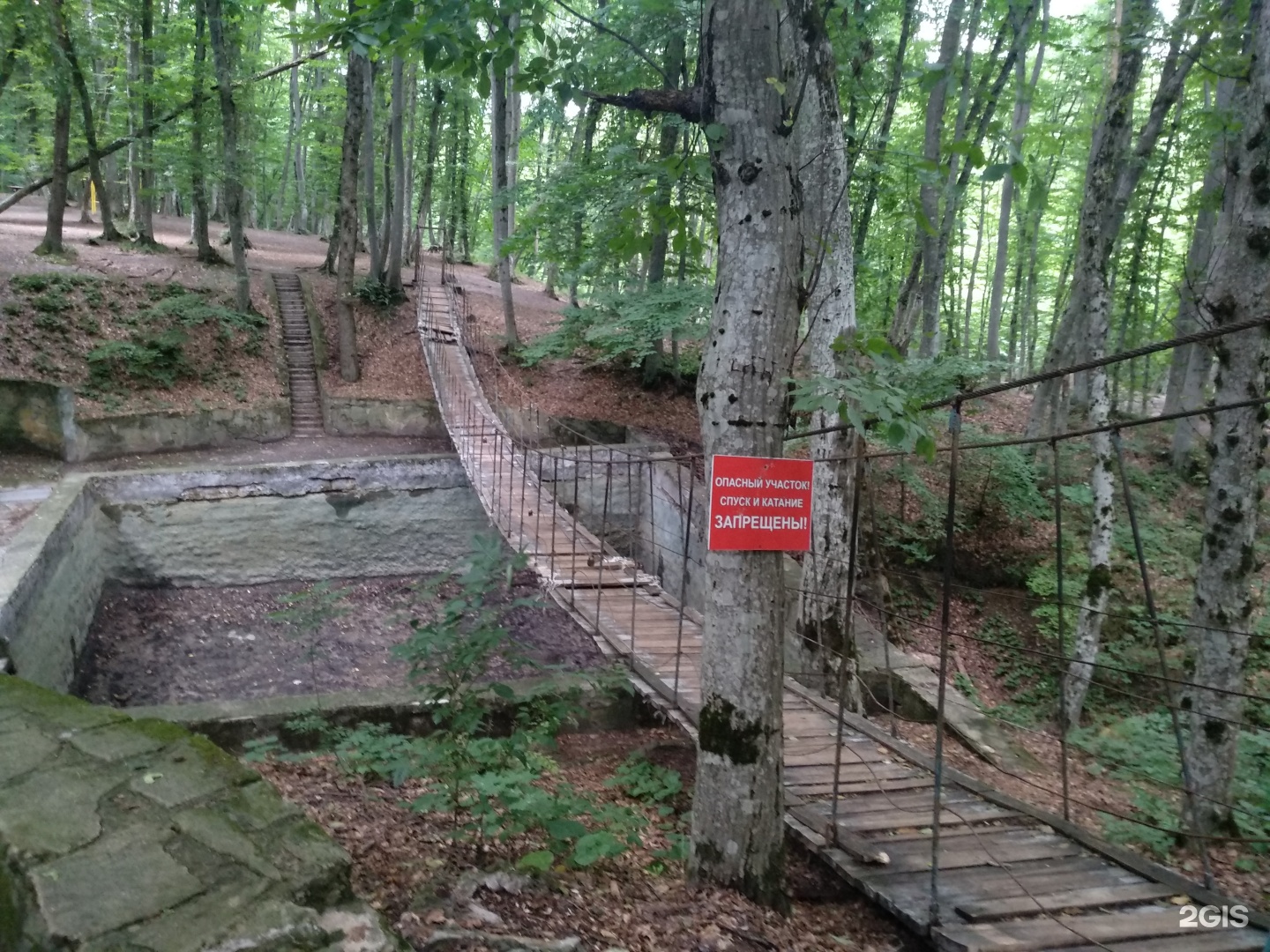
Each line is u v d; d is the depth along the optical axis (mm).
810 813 3824
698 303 10711
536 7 2766
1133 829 4609
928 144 8141
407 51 3012
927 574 9906
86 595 8008
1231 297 4297
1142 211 10906
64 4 12250
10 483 8797
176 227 20750
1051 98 12562
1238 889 3932
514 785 3334
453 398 12445
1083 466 11078
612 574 7402
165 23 14898
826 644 6508
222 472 9445
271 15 16156
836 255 5965
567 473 11156
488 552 3645
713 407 2857
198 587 9320
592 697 5766
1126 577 9203
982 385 13727
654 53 6586
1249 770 5270
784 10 2936
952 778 4320
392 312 15312
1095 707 7762
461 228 23234
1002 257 13906
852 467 6574
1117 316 12922
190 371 11984
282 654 7906
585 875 3094
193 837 2111
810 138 5746
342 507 9953
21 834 2061
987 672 8461
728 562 2920
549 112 9938
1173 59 7176
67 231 16484
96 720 2781
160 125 14008
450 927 2322
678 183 4766
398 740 3775
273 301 14398
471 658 3256
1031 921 2957
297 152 25734
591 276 11680
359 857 3074
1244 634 4105
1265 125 4148
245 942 1737
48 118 18484
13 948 1884
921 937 2936
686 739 5512
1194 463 11312
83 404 10719
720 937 2652
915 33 9164
